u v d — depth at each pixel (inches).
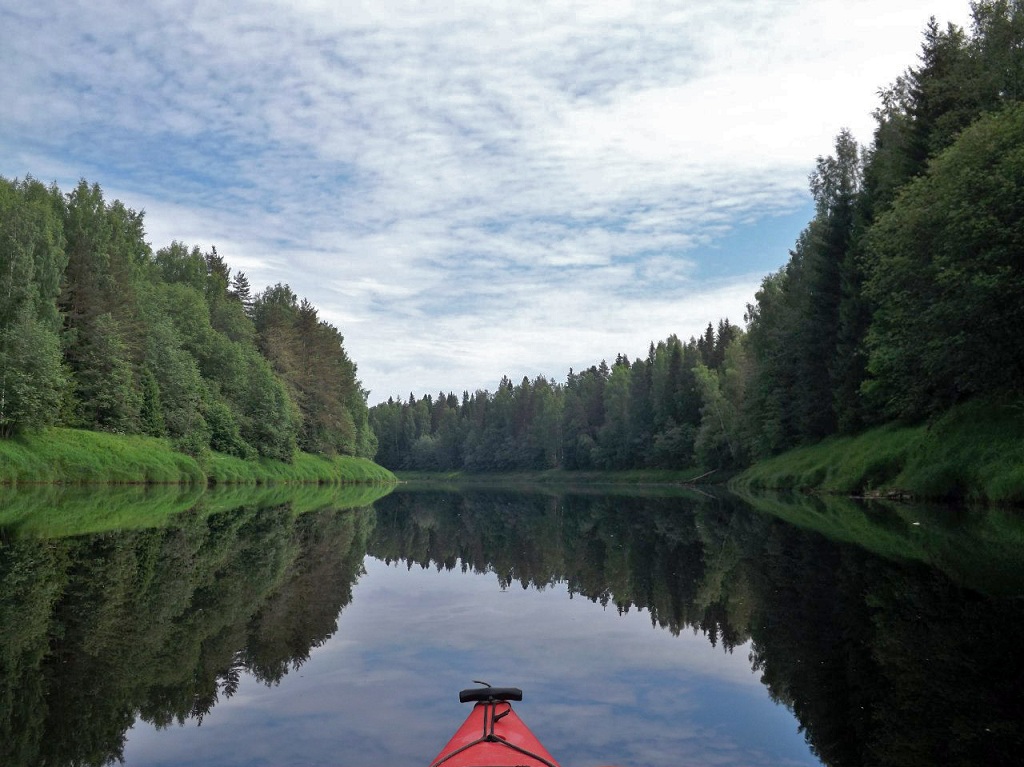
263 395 2534.5
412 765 193.0
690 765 193.8
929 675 248.8
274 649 306.7
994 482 828.0
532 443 5344.5
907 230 922.7
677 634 335.6
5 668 266.5
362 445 4089.6
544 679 270.8
